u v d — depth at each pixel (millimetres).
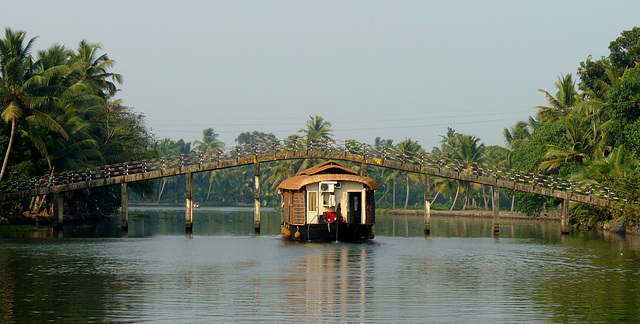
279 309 20109
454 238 49469
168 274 27641
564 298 22125
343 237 43500
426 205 53000
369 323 18281
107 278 26344
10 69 50719
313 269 29484
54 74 54406
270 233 54469
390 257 34750
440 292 23266
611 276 27609
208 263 31641
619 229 55531
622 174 51188
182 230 57812
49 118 52094
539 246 42094
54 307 20219
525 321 18609
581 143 63250
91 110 62469
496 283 25484
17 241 43562
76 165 59000
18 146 56188
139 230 57156
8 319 18547
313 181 44250
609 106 58344
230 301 21344
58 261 32188
